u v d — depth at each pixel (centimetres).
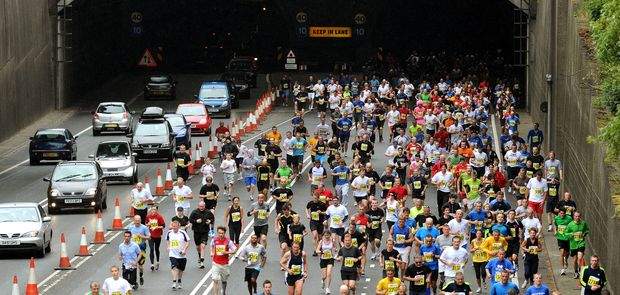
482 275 7556
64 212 10031
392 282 6588
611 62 7119
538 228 7806
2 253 8475
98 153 11475
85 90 18712
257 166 10144
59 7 16712
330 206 8244
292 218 7825
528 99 16175
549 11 12631
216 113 16412
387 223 8575
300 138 11262
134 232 7525
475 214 8094
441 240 7344
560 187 10619
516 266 7550
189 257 8356
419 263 6794
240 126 14362
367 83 16350
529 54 16062
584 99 8931
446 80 17488
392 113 13288
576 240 7938
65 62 17200
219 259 7050
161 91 18612
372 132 12638
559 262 8494
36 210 8425
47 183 11538
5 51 14212
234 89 17700
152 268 7912
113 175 11262
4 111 14262
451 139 12269
